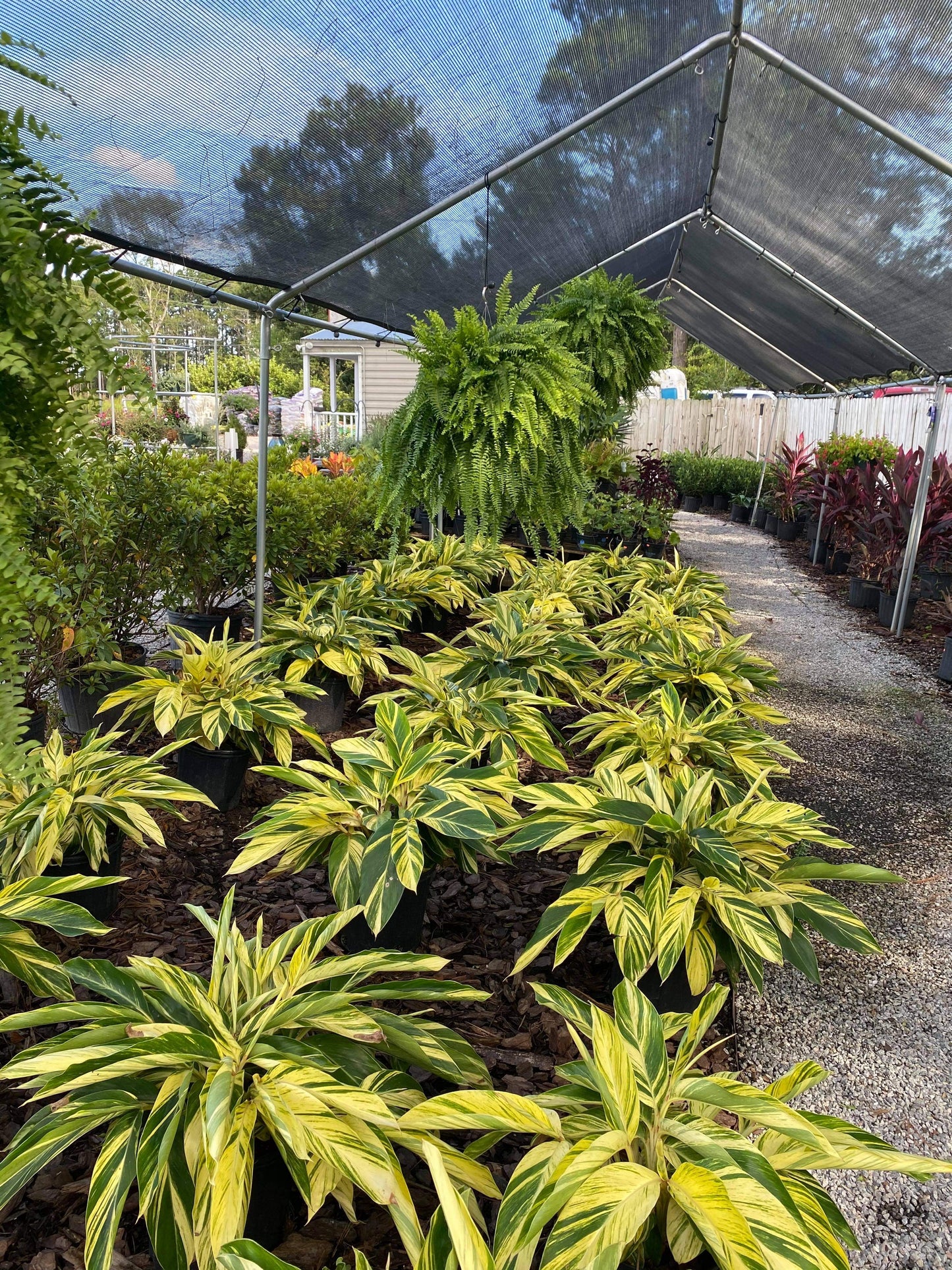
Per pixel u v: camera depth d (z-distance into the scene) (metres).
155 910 2.45
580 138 3.91
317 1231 1.52
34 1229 1.49
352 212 3.43
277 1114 1.26
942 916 2.72
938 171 3.37
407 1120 1.29
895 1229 1.61
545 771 3.62
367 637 4.09
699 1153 1.30
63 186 1.38
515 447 3.03
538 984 1.65
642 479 8.06
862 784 3.73
